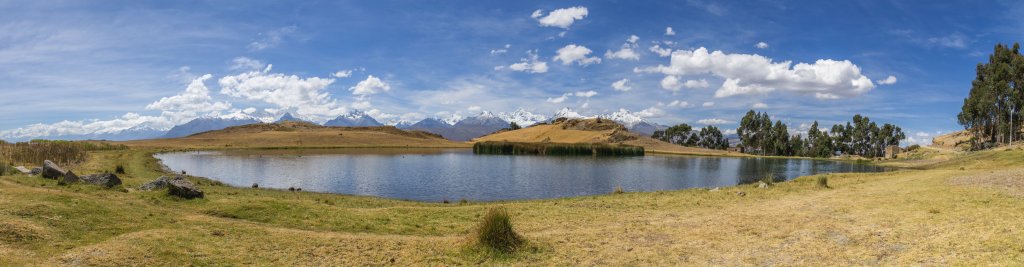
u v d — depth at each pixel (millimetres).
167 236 17516
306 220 22938
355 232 21266
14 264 13414
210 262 15312
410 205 34594
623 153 183625
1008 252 13289
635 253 16938
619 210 28000
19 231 15898
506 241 17422
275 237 18781
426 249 17578
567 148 183250
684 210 27484
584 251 17328
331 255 16750
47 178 32000
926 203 23625
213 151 153375
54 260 14133
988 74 148000
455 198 48219
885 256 14648
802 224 20469
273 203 25203
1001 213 19312
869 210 23000
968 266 12539
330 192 51062
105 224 18609
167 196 26203
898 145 187000
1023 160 63156
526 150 184000
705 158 164375
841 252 15516
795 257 15344
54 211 18875
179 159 106500
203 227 19672
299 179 64938
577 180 68250
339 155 134625
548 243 18391
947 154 125438
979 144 138000
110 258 14609
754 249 16656
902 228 18141
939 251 14344
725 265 15016
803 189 36406
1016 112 130250
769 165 123312
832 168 109312
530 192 53500
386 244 18250
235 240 18047
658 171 90438
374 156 132250
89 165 58344
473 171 82875
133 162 73438
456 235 21328
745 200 31062
